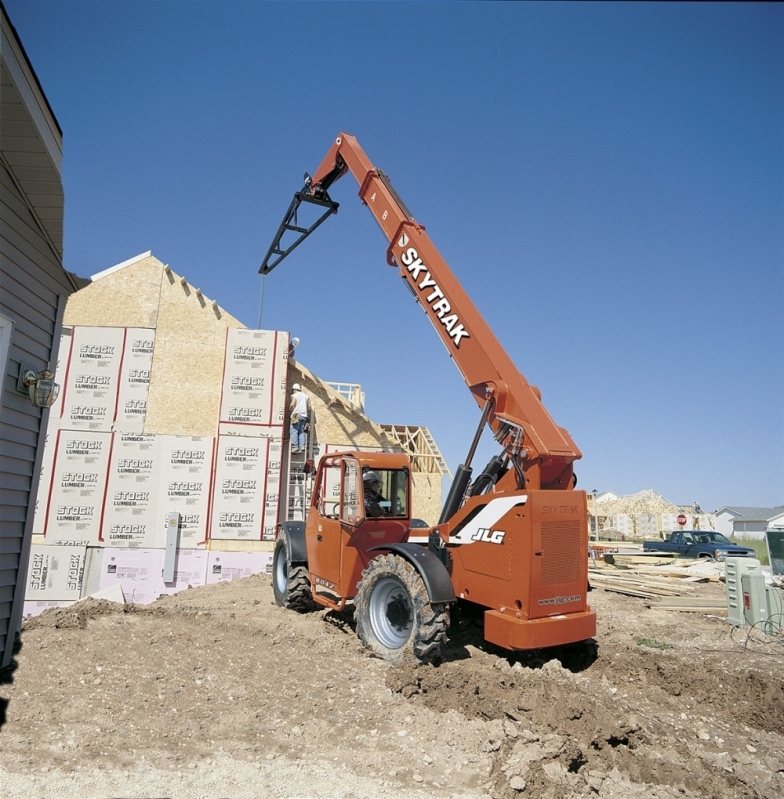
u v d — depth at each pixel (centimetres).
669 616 931
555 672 539
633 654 643
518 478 595
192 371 1442
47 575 1300
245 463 1417
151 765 376
